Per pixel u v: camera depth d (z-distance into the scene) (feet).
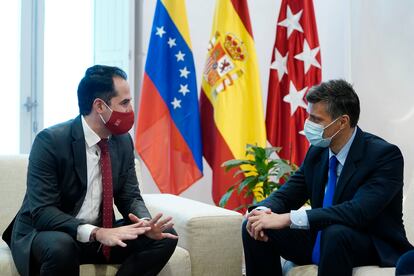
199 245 7.93
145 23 12.64
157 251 7.19
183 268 7.70
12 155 9.18
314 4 13.65
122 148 7.75
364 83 12.76
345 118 7.15
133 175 7.95
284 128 12.25
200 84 13.08
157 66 11.64
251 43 11.96
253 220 7.20
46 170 7.06
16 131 12.25
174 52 11.75
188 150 11.72
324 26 13.67
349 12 12.75
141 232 6.77
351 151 7.26
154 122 11.57
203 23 13.09
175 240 7.30
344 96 7.15
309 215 6.92
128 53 12.32
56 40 12.48
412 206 7.88
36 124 12.35
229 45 11.83
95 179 7.42
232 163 10.55
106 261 7.39
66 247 6.64
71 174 7.21
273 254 7.46
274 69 12.25
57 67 12.51
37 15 12.28
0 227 8.74
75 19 12.59
